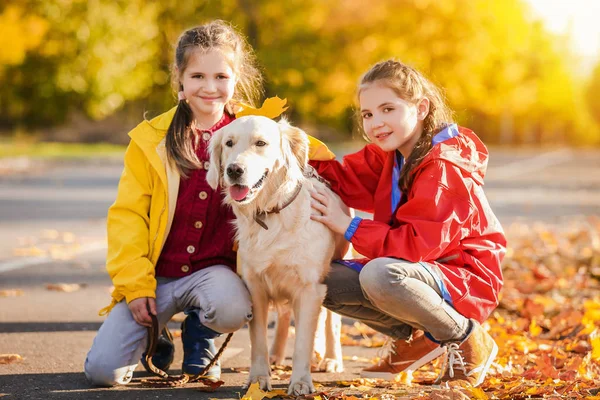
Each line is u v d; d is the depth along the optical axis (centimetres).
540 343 438
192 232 375
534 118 5806
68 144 2859
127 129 3266
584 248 797
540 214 1232
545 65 5447
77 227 984
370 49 2953
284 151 341
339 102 3012
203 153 379
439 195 340
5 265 705
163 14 3116
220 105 377
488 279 346
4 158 2067
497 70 3994
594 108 7706
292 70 2783
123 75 2978
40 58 2912
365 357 427
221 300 347
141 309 354
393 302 336
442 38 3127
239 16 2834
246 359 414
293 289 345
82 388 343
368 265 337
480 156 359
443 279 339
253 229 341
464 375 342
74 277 656
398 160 373
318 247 341
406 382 363
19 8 2731
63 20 2816
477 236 352
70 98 3098
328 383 360
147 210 377
